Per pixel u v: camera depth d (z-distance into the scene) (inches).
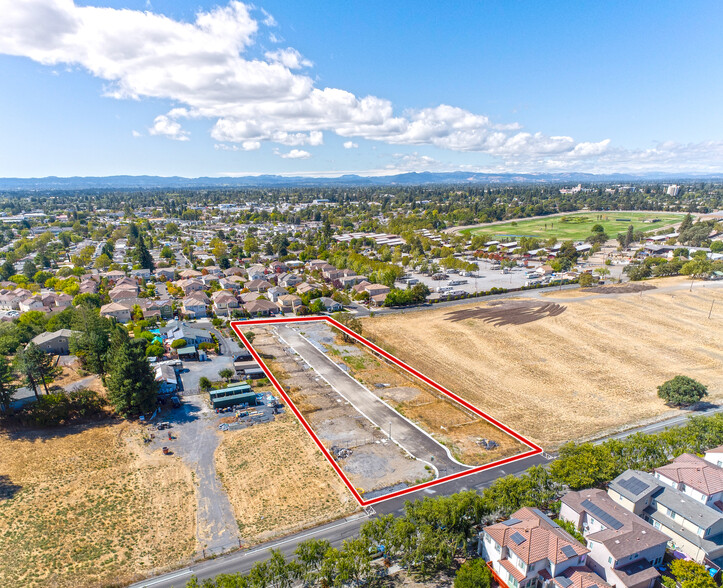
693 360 3006.9
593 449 1732.3
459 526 1417.3
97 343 2613.2
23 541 1480.1
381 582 1343.5
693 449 1867.6
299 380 2721.5
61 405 2192.4
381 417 2289.6
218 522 1579.7
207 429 2181.3
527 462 1903.3
